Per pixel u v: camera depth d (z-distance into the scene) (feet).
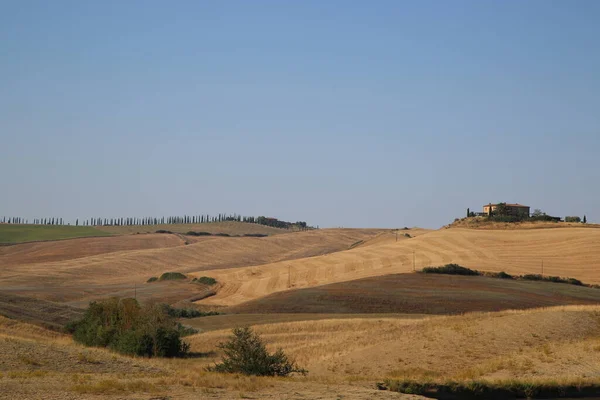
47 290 488.44
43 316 279.49
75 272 635.25
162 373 139.03
